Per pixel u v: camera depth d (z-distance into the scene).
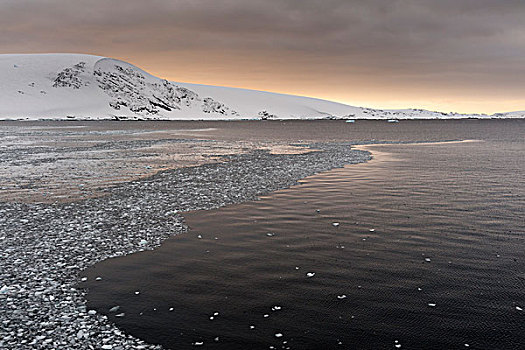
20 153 34.34
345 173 24.12
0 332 6.49
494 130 98.44
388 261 9.82
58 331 6.57
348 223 13.21
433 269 9.31
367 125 145.12
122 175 22.78
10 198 16.58
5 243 10.87
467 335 6.52
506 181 21.58
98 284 8.45
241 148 41.81
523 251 10.51
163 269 9.30
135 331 6.63
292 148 42.06
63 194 17.44
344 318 7.08
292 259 9.97
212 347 6.20
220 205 15.62
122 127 97.81
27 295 7.85
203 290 8.21
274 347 6.20
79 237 11.51
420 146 46.75
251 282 8.60
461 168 26.75
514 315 7.16
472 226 12.84
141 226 12.69
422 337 6.47
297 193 18.03
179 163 28.41
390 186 19.94
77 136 59.34
